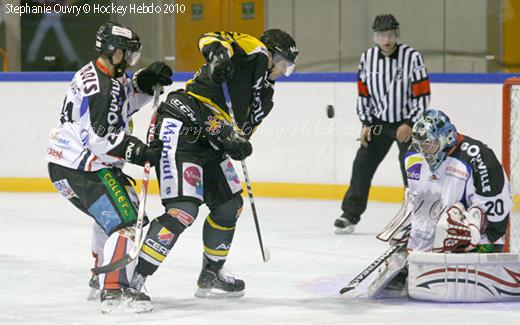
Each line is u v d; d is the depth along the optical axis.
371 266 10.97
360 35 26.78
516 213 17.91
